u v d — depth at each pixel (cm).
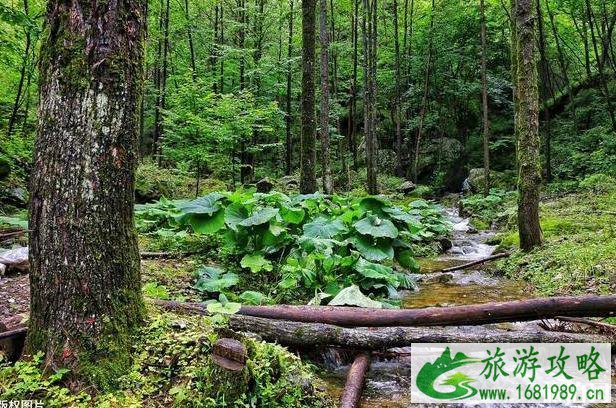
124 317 278
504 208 1406
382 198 658
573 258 647
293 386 275
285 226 625
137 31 282
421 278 706
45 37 269
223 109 1181
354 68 2033
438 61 2116
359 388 318
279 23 1925
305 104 884
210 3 1934
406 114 2317
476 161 2073
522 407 307
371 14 1861
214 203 562
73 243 263
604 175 1357
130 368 268
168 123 1160
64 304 263
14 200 883
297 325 362
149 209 728
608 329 401
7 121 1258
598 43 1788
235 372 247
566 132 1794
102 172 269
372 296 526
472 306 367
